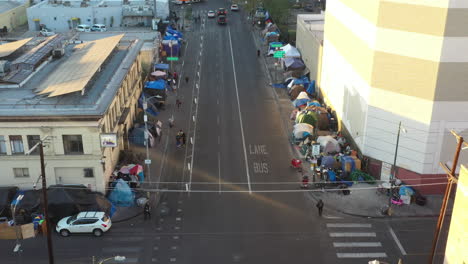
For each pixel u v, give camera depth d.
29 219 40.69
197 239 38.91
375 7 43.84
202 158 53.31
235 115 65.62
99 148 42.59
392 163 46.41
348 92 54.03
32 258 36.28
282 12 118.38
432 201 44.38
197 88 76.25
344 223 41.25
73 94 45.62
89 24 108.44
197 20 126.81
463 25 39.59
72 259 36.16
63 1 113.75
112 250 37.38
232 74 83.69
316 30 80.06
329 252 37.28
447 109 42.34
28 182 43.62
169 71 83.38
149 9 109.31
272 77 82.25
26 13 116.25
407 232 39.94
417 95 42.88
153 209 43.38
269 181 48.47
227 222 41.31
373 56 44.84
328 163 48.88
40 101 43.78
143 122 58.34
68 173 43.78
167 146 56.22
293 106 69.06
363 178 47.41
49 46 58.38
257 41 106.56
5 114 40.84
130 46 65.62
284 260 36.25
